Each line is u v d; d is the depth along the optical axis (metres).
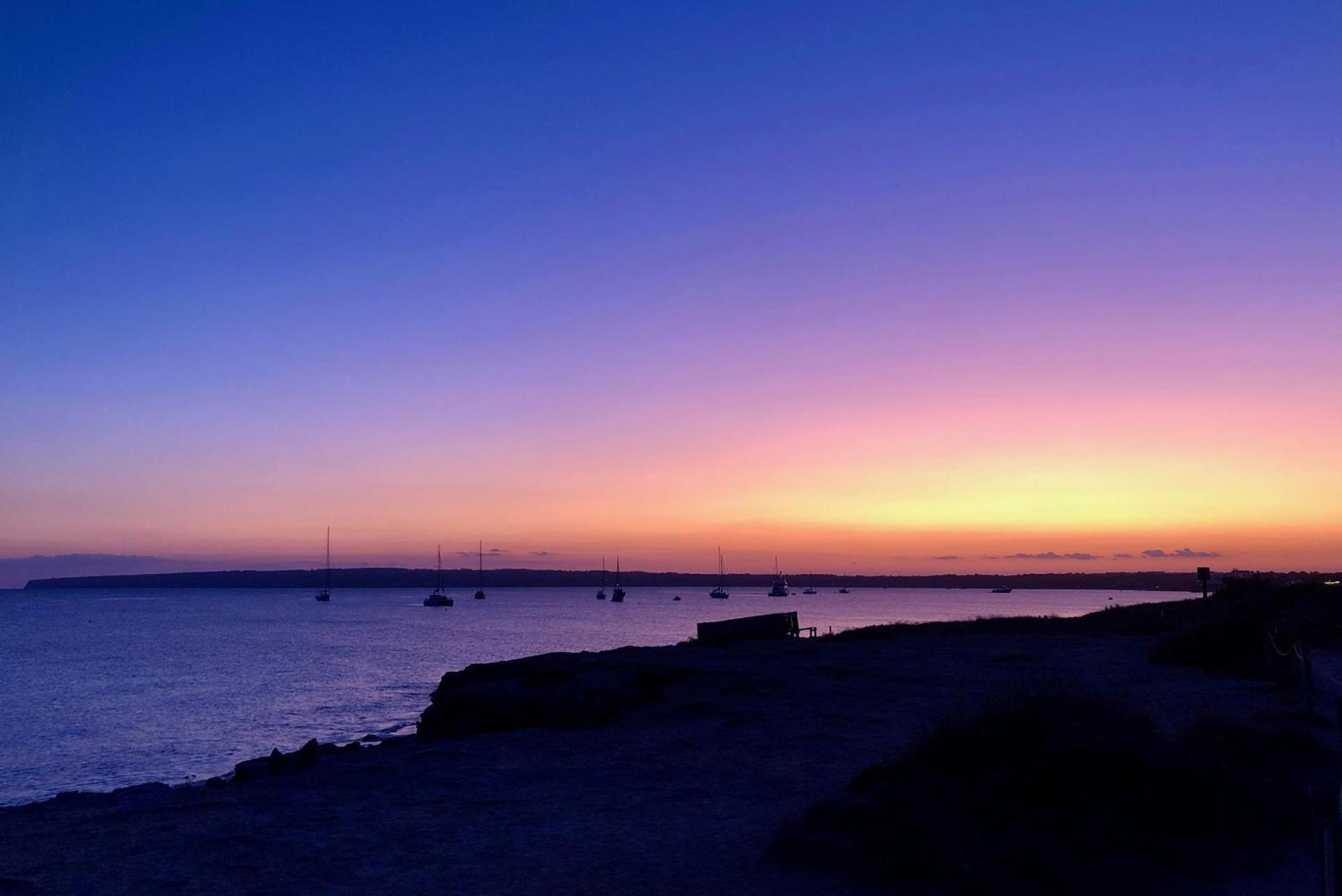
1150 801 9.36
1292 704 17.78
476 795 13.02
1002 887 8.02
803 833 9.44
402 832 11.06
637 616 169.12
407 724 37.69
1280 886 8.27
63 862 10.17
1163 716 16.77
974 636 38.41
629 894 8.57
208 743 34.28
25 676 63.06
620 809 11.95
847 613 170.62
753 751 15.51
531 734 18.58
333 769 15.66
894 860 8.54
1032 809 9.27
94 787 26.58
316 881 9.27
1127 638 35.72
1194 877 8.43
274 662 72.31
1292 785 10.95
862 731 16.98
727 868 9.22
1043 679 16.66
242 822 11.83
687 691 22.56
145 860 10.19
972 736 10.68
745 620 39.50
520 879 9.16
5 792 26.14
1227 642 25.92
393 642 96.69
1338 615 32.16
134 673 64.75
